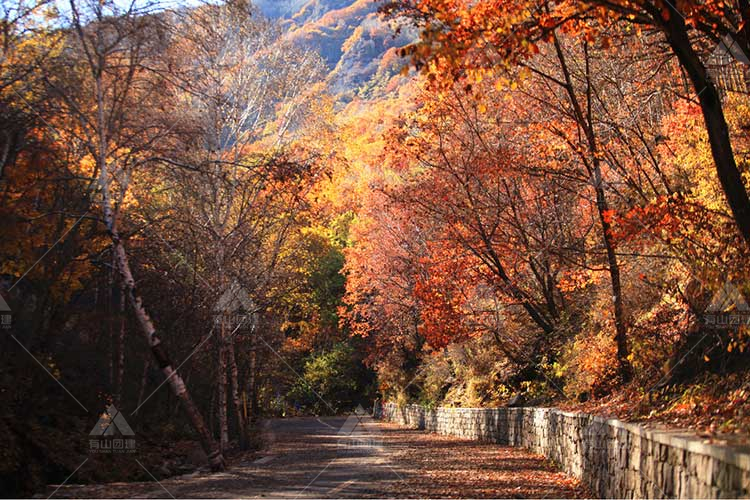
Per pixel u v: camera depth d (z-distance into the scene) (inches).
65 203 790.5
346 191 1700.3
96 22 717.9
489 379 1412.4
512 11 507.5
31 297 833.5
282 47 1132.5
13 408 749.3
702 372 565.0
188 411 802.8
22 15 686.5
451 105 1010.1
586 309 1008.2
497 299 1211.2
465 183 1046.4
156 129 794.8
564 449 737.6
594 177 803.4
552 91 892.6
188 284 1018.7
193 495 572.1
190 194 976.3
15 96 690.2
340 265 2573.8
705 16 521.0
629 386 725.3
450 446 1154.0
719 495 291.6
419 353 1908.2
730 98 670.5
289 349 1776.6
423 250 1467.8
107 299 969.5
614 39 701.3
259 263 1199.6
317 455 1013.8
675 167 813.2
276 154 948.0
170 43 771.4
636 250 759.1
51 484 657.0
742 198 496.7
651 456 398.9
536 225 1048.8
